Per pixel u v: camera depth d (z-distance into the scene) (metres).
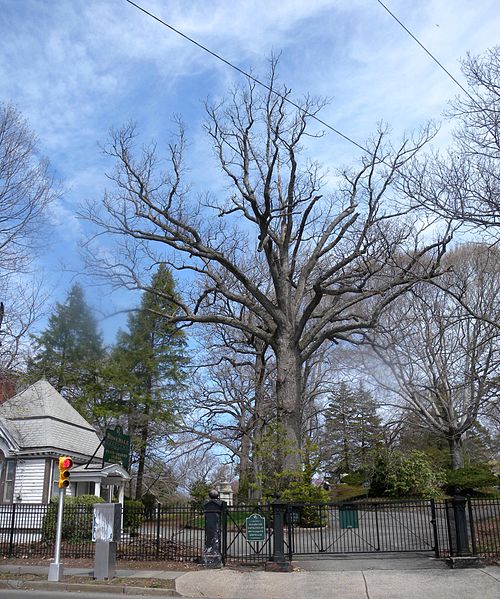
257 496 24.80
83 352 39.03
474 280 29.00
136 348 38.66
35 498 23.19
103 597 12.08
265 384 36.44
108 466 24.47
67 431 26.12
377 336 29.94
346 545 17.61
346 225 27.19
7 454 23.66
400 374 31.67
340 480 44.94
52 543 18.88
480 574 12.58
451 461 36.38
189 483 43.88
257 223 26.88
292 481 21.55
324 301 35.38
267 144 28.23
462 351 31.55
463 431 34.16
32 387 25.97
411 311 38.16
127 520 17.95
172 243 27.05
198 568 14.83
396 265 22.39
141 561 15.87
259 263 35.12
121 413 38.06
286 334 26.06
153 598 12.17
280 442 22.61
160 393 38.28
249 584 12.99
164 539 17.70
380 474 35.09
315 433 39.88
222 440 34.06
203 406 35.81
